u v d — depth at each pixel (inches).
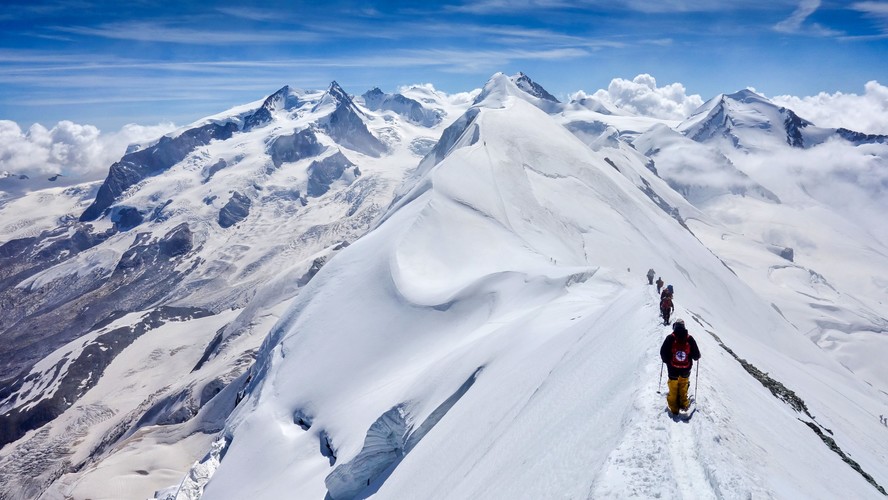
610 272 2524.6
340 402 2349.9
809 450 622.5
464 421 1198.9
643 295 1194.6
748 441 519.8
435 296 2856.8
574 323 1465.3
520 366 1285.7
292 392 2605.8
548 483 526.6
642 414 533.3
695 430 494.3
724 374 770.8
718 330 1608.0
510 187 5059.1
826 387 1667.1
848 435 1071.6
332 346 2827.3
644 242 5196.9
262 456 2241.6
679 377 532.4
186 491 2370.8
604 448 516.7
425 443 1280.8
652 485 412.2
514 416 953.5
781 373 1380.4
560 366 1021.8
